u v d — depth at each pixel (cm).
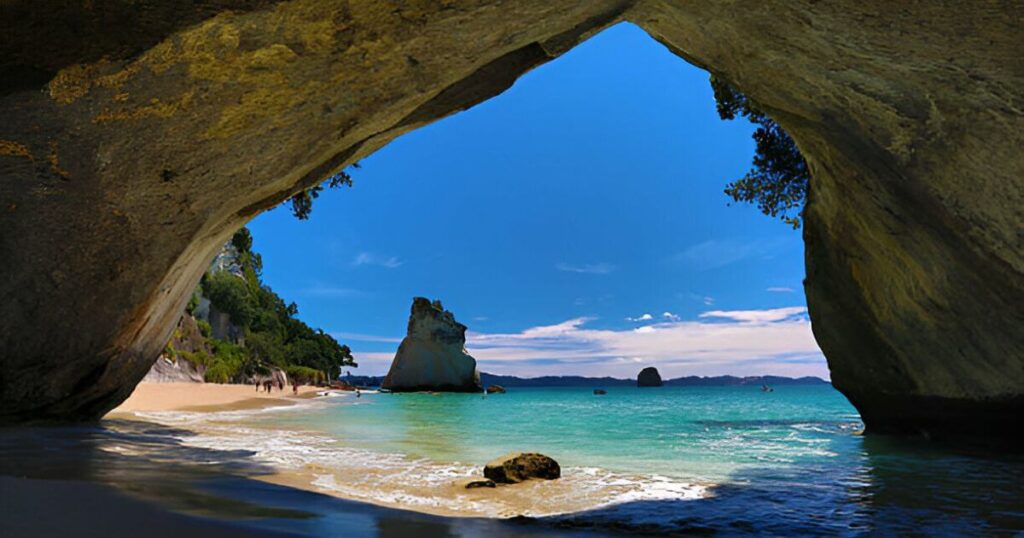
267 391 3600
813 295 1157
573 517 472
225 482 516
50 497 334
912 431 1058
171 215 672
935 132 684
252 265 6025
